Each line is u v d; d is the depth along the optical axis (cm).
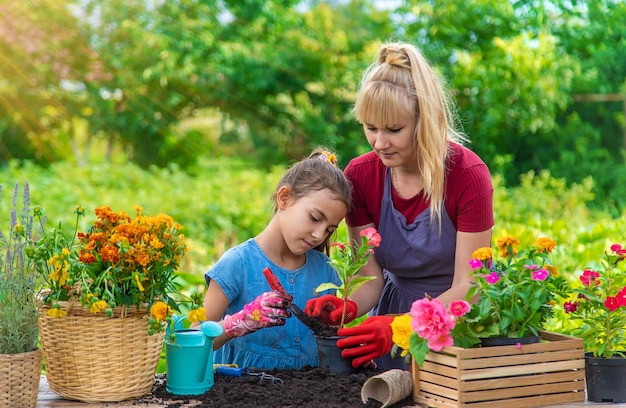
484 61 1087
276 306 204
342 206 222
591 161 1159
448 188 227
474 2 1118
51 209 802
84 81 1307
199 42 1196
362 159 245
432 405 182
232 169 1323
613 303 190
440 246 232
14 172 1063
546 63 1073
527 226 620
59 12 1281
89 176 1071
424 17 1136
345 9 1241
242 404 182
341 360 207
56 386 188
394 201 238
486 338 184
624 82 1175
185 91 1282
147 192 957
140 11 1257
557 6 1166
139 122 1299
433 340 176
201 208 776
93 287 183
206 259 614
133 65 1250
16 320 180
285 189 225
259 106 1231
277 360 228
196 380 192
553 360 183
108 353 183
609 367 186
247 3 1207
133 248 180
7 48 1300
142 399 189
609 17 1170
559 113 1195
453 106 258
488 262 204
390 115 211
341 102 1193
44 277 185
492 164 1110
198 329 202
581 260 477
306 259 240
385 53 223
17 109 1345
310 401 185
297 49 1180
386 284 259
